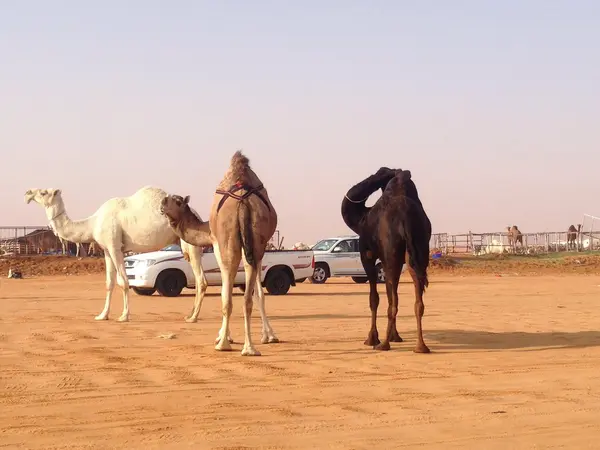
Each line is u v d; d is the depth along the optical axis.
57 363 11.16
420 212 12.30
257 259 12.24
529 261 53.91
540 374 10.27
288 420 7.76
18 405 8.48
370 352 12.32
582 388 9.31
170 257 26.14
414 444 6.88
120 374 10.28
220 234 12.33
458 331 15.12
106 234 17.53
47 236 57.50
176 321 17.34
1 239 56.56
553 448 6.72
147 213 17.66
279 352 12.33
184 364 11.11
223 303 12.50
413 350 12.45
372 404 8.49
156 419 7.83
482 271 49.94
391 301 12.54
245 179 12.40
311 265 28.19
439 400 8.67
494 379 9.95
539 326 16.00
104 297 26.08
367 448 6.77
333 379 9.98
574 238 62.75
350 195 13.45
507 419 7.76
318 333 14.91
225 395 8.98
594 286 32.88
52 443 6.98
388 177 13.56
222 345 12.46
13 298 25.52
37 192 18.02
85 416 7.98
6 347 12.80
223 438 7.10
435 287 32.44
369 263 13.13
